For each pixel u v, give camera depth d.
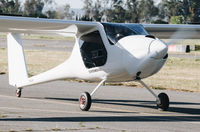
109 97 21.64
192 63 43.84
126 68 16.34
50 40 86.94
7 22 16.83
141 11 155.75
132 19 155.25
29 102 18.97
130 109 17.70
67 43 78.94
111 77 17.11
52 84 26.50
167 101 17.36
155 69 16.23
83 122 13.94
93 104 19.11
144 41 16.03
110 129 12.83
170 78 30.95
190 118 15.61
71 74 18.70
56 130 12.45
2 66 37.84
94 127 13.05
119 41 16.56
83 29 17.59
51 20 16.83
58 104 18.61
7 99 19.81
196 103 20.09
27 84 20.62
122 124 13.78
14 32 19.45
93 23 17.20
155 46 15.68
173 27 19.09
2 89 23.61
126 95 22.48
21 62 20.81
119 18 154.12
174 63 43.50
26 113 15.59
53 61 44.81
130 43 16.25
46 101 19.50
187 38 21.64
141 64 15.93
